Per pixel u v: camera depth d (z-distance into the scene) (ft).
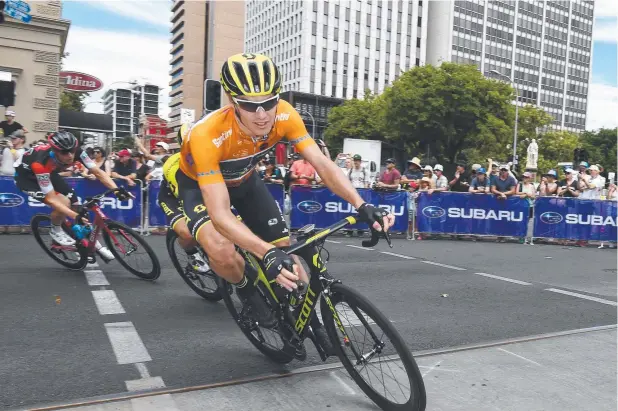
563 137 158.92
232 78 7.45
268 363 9.90
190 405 8.01
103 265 18.22
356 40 246.27
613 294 17.10
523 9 309.63
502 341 11.50
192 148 8.11
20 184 16.35
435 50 277.44
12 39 47.73
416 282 17.76
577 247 29.84
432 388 8.93
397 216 30.50
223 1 184.34
